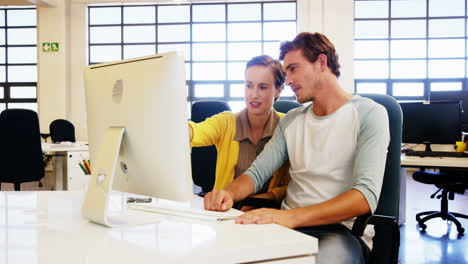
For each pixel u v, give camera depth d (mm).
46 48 8508
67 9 8617
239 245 720
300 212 1062
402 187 3758
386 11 8391
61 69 8523
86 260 656
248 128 1725
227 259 695
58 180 4258
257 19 8547
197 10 8664
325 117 1366
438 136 3295
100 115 1047
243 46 8625
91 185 949
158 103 874
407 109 3430
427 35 8391
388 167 1404
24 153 3549
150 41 8805
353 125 1305
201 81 8750
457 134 3223
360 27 8445
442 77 8414
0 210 1088
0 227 896
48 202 1206
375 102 1339
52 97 8531
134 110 928
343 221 1233
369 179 1180
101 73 1042
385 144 1255
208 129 1706
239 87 8672
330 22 8102
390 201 1389
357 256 1108
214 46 8680
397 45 8445
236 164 1735
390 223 1144
